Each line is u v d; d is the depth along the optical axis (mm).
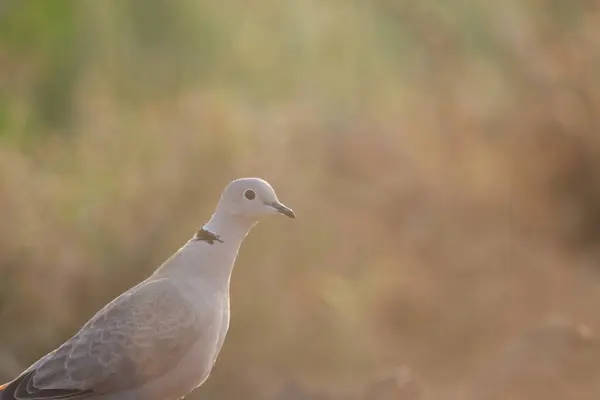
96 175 15055
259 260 14297
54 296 13891
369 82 19844
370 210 16844
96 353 8578
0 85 18031
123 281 14148
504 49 20359
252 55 19266
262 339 13906
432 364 14586
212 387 13453
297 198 15148
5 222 14172
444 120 19188
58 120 18078
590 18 20391
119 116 16719
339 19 20141
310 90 19219
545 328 12594
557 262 17219
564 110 19234
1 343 13477
